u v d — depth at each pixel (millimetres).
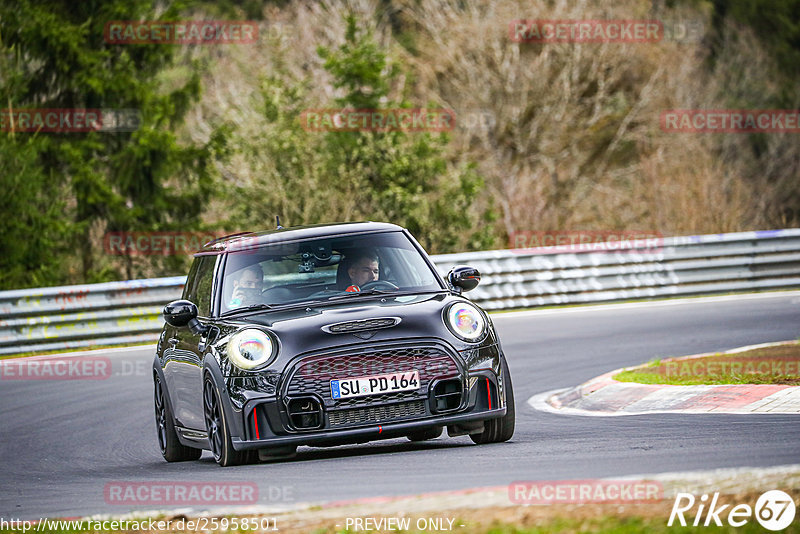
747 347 43656
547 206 155000
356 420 25953
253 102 127875
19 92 114562
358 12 156500
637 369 39938
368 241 30469
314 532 17953
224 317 28859
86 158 118688
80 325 66375
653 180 143625
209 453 35188
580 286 73625
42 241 107875
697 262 73375
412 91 159000
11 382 54344
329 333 26297
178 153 118938
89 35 119250
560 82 157625
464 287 29844
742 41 173375
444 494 19531
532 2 158125
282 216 111750
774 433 25562
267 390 26062
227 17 178500
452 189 116312
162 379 32688
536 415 34844
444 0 166000
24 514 23953
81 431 40156
